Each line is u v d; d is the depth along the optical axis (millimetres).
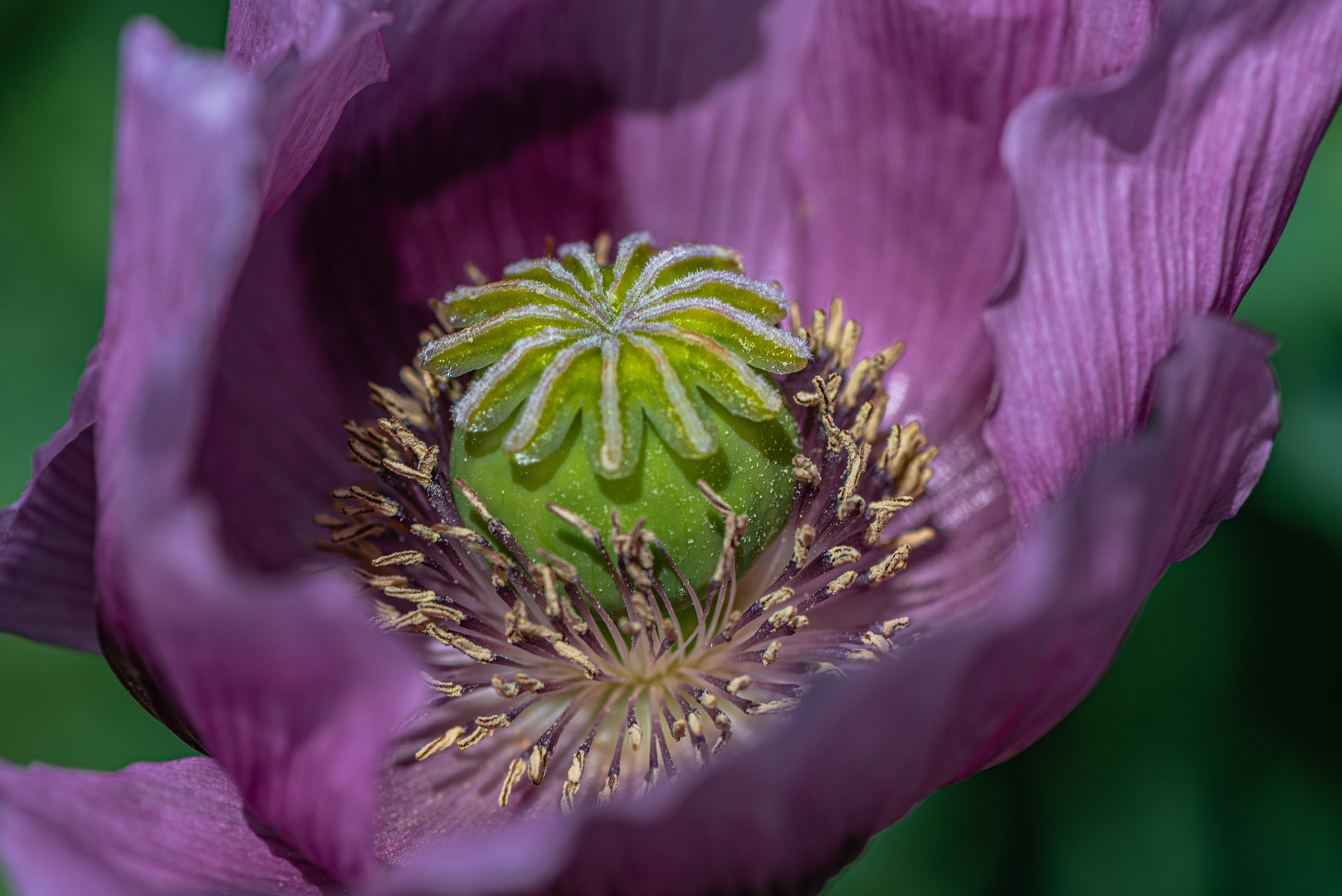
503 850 131
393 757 153
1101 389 147
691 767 154
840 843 139
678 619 156
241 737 137
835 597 159
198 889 139
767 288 156
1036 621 133
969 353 164
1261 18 146
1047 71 158
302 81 142
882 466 159
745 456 153
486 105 164
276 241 158
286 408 160
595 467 151
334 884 143
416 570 158
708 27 166
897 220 166
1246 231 150
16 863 135
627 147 169
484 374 153
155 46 136
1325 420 174
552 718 157
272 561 156
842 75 165
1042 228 146
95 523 148
